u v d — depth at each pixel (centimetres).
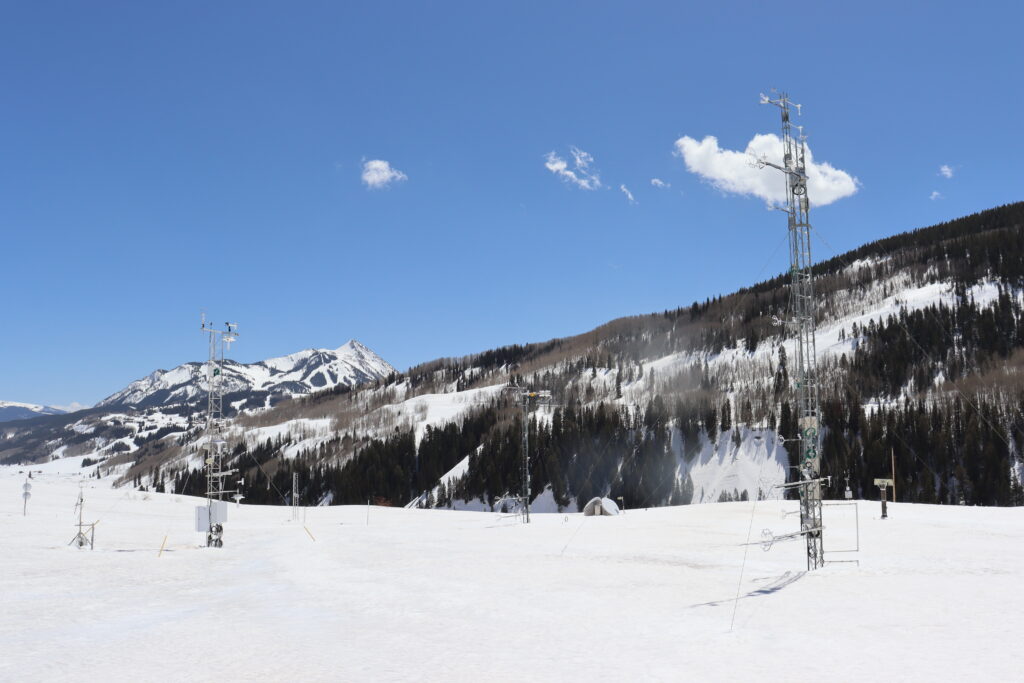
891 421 16412
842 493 15075
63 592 3192
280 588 3278
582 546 4791
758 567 3506
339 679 1641
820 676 1547
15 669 1794
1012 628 1989
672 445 19538
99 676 1711
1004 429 15675
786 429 18338
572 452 19200
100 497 10106
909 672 1557
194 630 2291
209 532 5459
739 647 1850
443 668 1725
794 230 3597
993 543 4169
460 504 18825
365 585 3281
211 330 5916
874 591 2656
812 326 3525
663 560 3903
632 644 1938
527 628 2214
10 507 7738
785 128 3641
